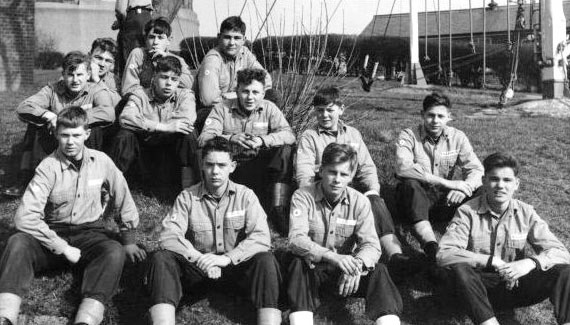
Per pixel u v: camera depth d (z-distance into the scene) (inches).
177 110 214.5
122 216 180.5
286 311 171.3
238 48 241.4
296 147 218.7
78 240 171.6
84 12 885.2
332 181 170.6
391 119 340.2
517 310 180.7
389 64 736.3
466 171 210.8
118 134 208.1
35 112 208.1
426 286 186.5
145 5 301.1
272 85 272.4
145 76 237.9
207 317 170.7
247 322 169.8
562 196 242.5
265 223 174.1
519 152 281.0
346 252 177.2
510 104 425.4
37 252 166.1
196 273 166.7
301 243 165.8
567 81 431.2
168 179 227.5
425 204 196.4
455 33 1348.4
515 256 175.3
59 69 786.2
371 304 161.6
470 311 161.8
